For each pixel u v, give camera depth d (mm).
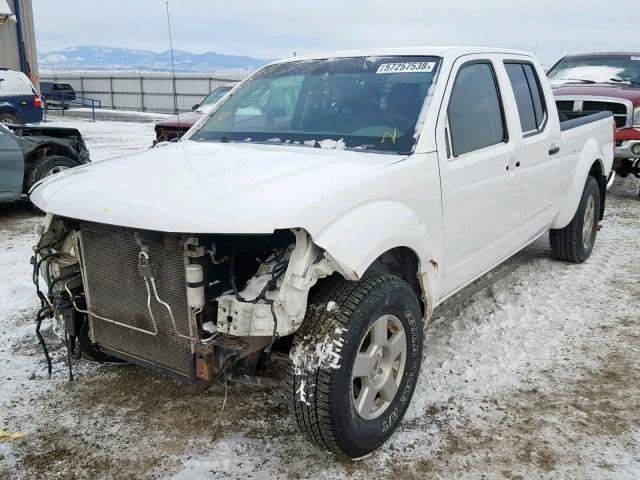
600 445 3016
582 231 5723
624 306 4777
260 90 4176
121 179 2965
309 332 2637
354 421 2732
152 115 31500
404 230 2920
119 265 2893
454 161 3486
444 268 3475
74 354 3270
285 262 2604
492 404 3379
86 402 3434
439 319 4512
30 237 7188
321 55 4277
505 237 4227
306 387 2602
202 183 2791
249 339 2623
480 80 3947
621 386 3576
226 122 4090
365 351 2811
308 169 2980
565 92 9234
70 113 31656
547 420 3227
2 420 3250
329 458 2928
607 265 5832
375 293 2721
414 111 3430
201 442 3062
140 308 2885
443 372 3713
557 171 4926
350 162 3113
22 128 8578
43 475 2822
